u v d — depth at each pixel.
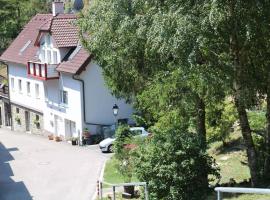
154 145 19.34
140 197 21.78
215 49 16.95
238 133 30.25
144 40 20.38
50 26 48.75
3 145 47.00
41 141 48.75
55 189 30.19
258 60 17.64
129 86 26.81
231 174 23.69
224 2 14.56
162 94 21.36
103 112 46.22
